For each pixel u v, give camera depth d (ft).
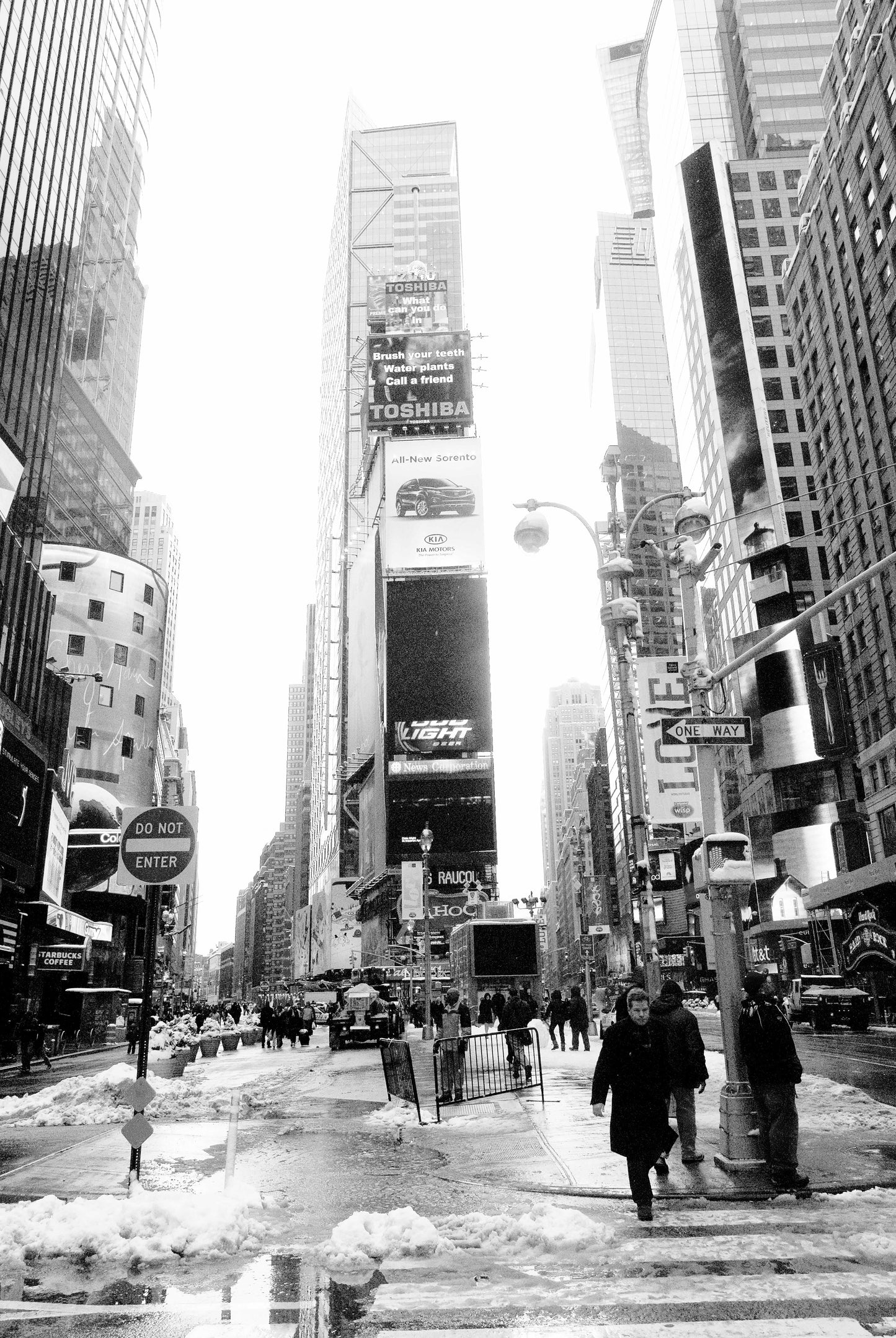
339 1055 110.73
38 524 172.14
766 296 383.86
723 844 34.35
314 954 537.65
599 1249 23.30
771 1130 29.37
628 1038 26.78
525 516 59.52
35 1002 123.13
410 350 376.48
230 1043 136.26
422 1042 121.08
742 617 334.65
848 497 225.56
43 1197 29.81
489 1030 116.67
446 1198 29.94
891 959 145.18
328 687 579.07
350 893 374.63
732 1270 21.54
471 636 316.81
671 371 476.54
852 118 215.10
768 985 35.12
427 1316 19.01
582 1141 40.09
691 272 418.10
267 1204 29.04
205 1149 41.34
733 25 467.93
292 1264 22.95
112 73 403.13
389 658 313.53
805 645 293.64
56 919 138.41
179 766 523.70
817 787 280.51
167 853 33.73
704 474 407.23
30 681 145.89
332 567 593.01
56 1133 48.32
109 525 398.62
